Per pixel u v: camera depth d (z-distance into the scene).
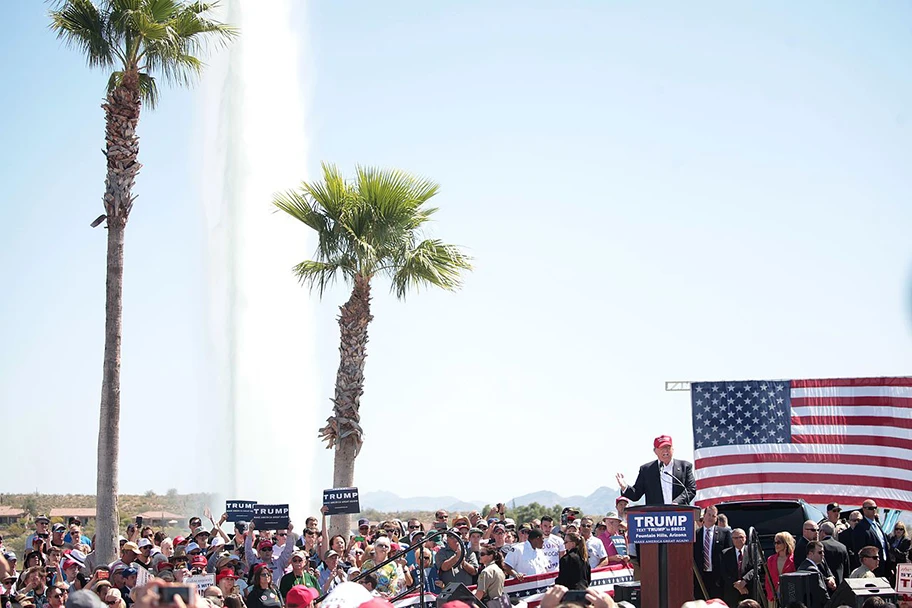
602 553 19.08
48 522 20.91
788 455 22.28
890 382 21.94
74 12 21.77
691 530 11.68
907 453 21.59
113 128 21.98
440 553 17.39
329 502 22.44
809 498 22.08
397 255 26.61
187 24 22.50
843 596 13.64
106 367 21.59
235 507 22.38
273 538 20.66
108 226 21.91
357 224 26.42
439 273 26.59
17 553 27.20
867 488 21.73
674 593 11.78
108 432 21.42
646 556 11.87
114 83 22.33
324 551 19.64
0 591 15.27
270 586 15.75
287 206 26.80
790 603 13.23
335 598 7.43
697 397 22.77
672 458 14.34
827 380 22.33
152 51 22.30
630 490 14.41
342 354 27.05
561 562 13.59
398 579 17.72
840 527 18.56
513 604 16.17
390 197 26.44
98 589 13.64
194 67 23.11
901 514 22.17
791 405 22.42
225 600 12.90
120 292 21.84
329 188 26.56
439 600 13.81
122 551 16.31
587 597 7.84
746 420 22.53
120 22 21.59
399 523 22.56
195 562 17.38
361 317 27.09
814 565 14.38
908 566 13.59
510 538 19.52
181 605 5.52
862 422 21.98
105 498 21.14
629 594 14.34
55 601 14.62
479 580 14.80
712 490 22.39
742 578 14.84
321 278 26.89
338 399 26.95
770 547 17.83
